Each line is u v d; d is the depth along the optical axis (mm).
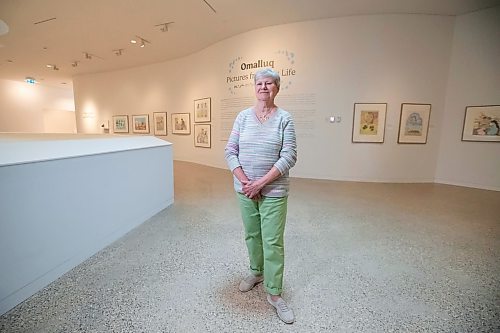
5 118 10945
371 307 1590
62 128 13031
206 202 3832
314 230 2809
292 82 5633
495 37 4641
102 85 9969
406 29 5039
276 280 1493
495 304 1624
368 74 5246
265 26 5629
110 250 2314
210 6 4746
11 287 1538
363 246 2432
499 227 2918
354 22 5145
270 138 1414
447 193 4527
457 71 5078
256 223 1583
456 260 2180
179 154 8562
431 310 1565
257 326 1432
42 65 8781
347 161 5598
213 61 6828
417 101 5258
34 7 4797
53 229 1821
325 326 1435
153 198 3236
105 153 2336
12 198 1525
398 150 5418
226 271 1985
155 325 1429
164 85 8531
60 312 1518
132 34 6105
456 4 4566
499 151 4762
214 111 7047
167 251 2299
